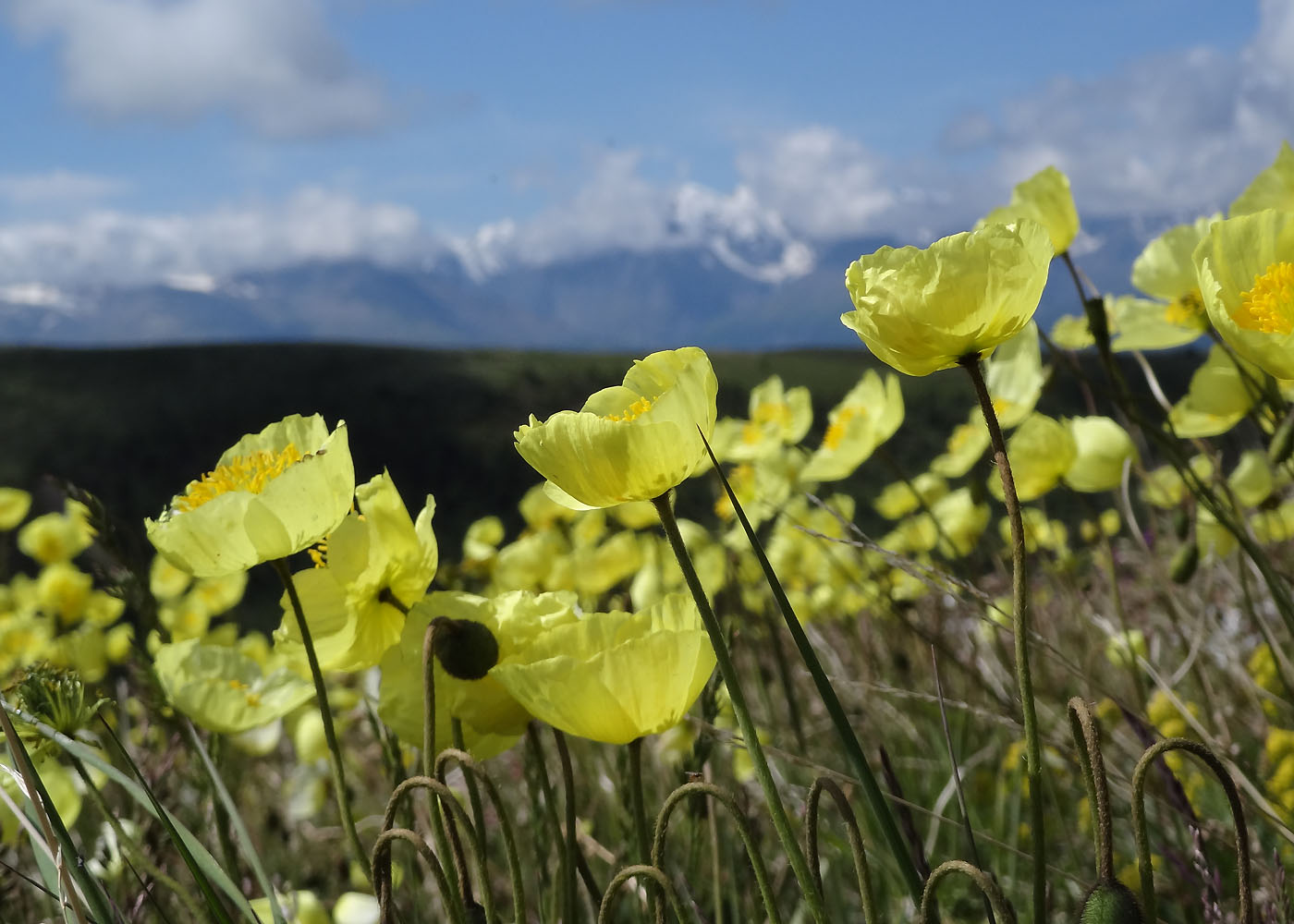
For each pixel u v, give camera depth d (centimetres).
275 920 158
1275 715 302
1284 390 290
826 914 123
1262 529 340
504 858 320
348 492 179
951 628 408
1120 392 238
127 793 257
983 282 140
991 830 315
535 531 544
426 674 154
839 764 334
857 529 227
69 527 671
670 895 127
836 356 11031
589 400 171
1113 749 298
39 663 182
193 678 234
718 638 132
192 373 8956
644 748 336
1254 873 227
